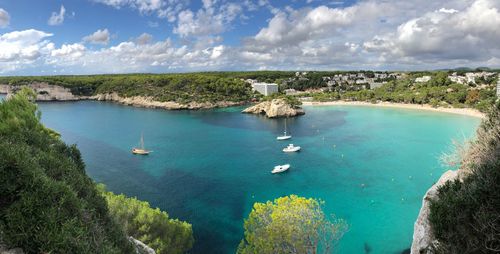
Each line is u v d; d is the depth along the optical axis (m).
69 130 117.62
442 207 12.41
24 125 12.24
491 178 11.30
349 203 51.56
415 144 91.25
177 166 72.31
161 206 50.88
